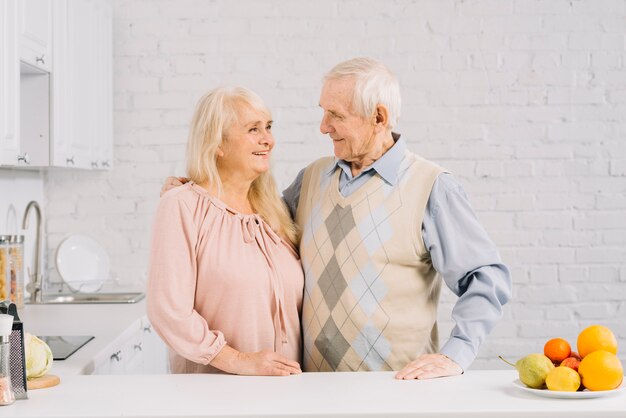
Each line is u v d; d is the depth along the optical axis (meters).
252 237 2.13
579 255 3.87
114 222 3.90
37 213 3.49
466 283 2.04
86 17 3.42
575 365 1.65
